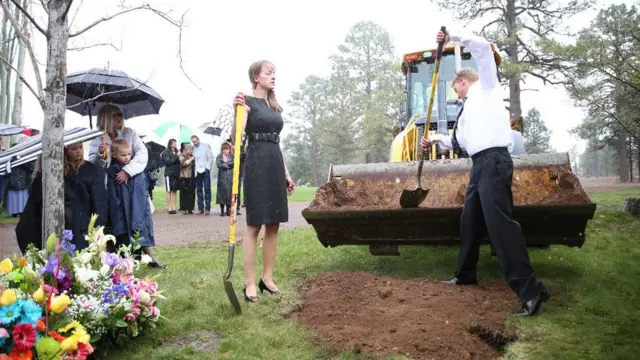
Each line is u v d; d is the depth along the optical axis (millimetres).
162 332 3562
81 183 4848
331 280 4707
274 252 4430
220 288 4570
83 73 5891
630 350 3133
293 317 3912
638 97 10750
